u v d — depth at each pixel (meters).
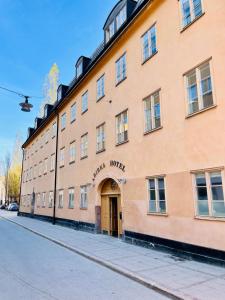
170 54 10.09
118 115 13.52
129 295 5.42
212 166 7.78
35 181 29.72
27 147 36.75
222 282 5.92
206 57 8.45
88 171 16.27
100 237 13.31
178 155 9.14
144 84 11.52
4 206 54.53
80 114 18.52
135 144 11.71
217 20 8.21
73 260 8.65
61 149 21.98
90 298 5.21
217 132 7.77
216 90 7.95
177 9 10.02
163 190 9.80
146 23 11.84
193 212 8.23
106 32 16.16
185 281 6.02
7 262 8.24
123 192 12.21
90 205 15.59
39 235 15.01
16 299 5.10
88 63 19.41
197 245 7.96
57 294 5.41
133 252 9.43
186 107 9.06
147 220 10.39
